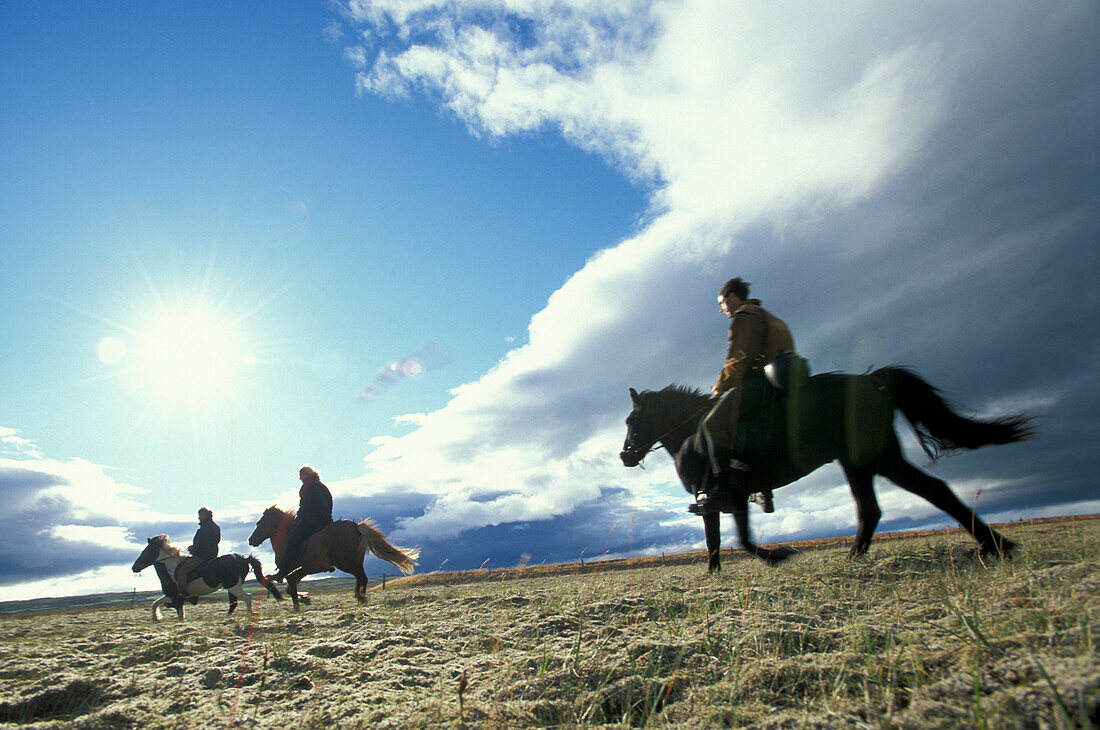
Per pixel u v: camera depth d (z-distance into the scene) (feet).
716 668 8.33
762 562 19.31
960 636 7.65
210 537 29.17
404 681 9.37
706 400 20.24
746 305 17.30
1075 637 6.42
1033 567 11.82
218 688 9.41
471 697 8.23
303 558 29.17
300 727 7.59
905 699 6.31
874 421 15.07
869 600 11.64
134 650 12.26
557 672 8.79
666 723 6.93
